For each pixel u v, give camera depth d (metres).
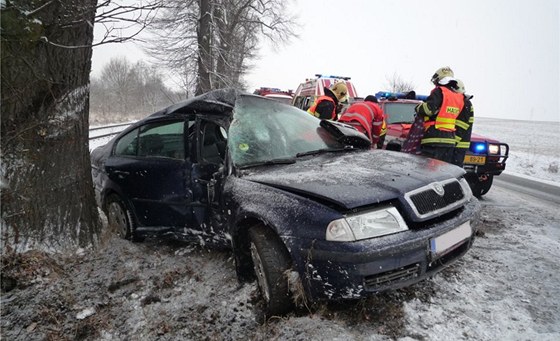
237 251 2.92
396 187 2.43
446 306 2.57
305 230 2.31
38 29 2.74
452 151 4.80
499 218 4.84
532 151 18.23
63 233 3.34
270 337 2.32
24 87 3.01
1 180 3.02
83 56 3.40
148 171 3.79
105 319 2.70
